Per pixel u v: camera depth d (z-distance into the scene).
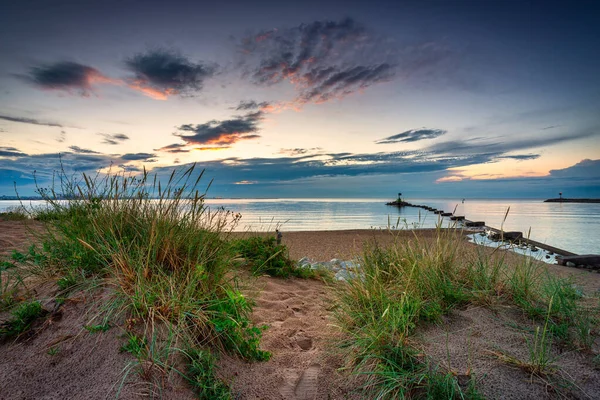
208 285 3.16
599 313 3.30
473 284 3.88
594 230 20.91
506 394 2.23
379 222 31.30
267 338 3.28
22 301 2.81
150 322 2.62
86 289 2.83
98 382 2.14
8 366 2.22
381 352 2.70
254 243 6.11
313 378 2.64
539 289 3.78
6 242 5.32
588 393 2.21
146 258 3.09
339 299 4.00
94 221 3.35
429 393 2.24
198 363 2.39
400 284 3.90
